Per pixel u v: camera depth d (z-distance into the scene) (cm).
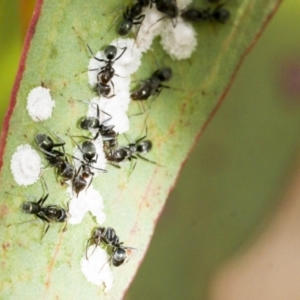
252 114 19
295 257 19
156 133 16
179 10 16
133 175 16
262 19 16
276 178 19
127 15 16
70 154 16
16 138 16
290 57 19
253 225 19
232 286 19
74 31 16
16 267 16
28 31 16
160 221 19
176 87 16
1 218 16
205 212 19
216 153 19
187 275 19
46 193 16
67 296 16
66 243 16
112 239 16
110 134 16
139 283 19
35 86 16
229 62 16
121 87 16
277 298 19
